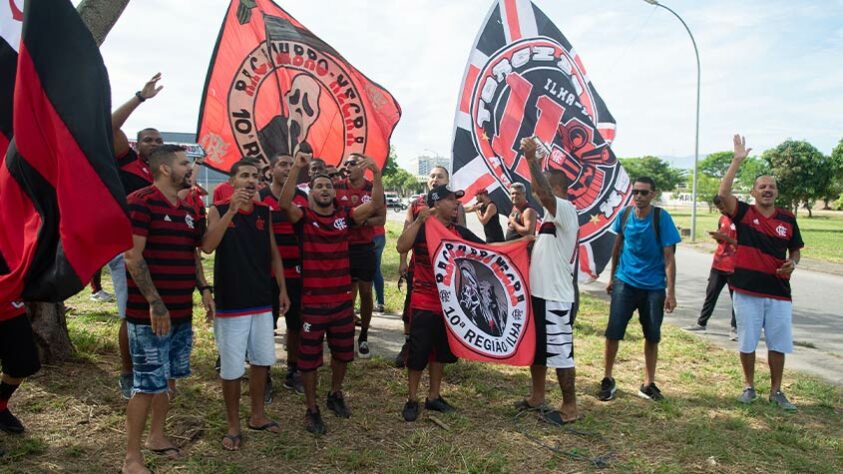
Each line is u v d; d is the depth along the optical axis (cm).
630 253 544
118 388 498
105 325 679
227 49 625
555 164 719
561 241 489
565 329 486
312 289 450
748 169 5131
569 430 471
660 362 666
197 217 401
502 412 507
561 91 724
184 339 393
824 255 1962
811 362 708
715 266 833
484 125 697
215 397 503
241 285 409
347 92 683
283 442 428
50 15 327
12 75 410
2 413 407
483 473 396
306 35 665
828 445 457
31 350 405
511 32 709
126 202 320
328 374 583
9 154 344
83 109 320
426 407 503
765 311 543
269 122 647
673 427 483
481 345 491
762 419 509
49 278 321
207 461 394
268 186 545
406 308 622
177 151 373
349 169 642
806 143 4178
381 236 858
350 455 411
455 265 494
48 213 328
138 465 362
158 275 368
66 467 373
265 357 428
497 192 697
